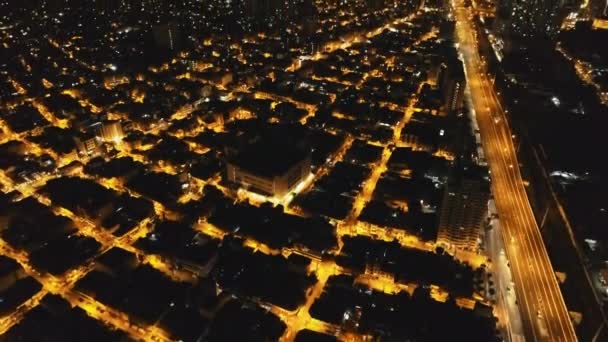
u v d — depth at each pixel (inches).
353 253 7608.3
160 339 6195.9
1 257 7263.8
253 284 6914.4
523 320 6437.0
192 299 6614.2
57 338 5989.2
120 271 7091.5
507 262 7450.8
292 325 6441.9
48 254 7396.7
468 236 7618.1
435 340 5984.3
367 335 6151.6
